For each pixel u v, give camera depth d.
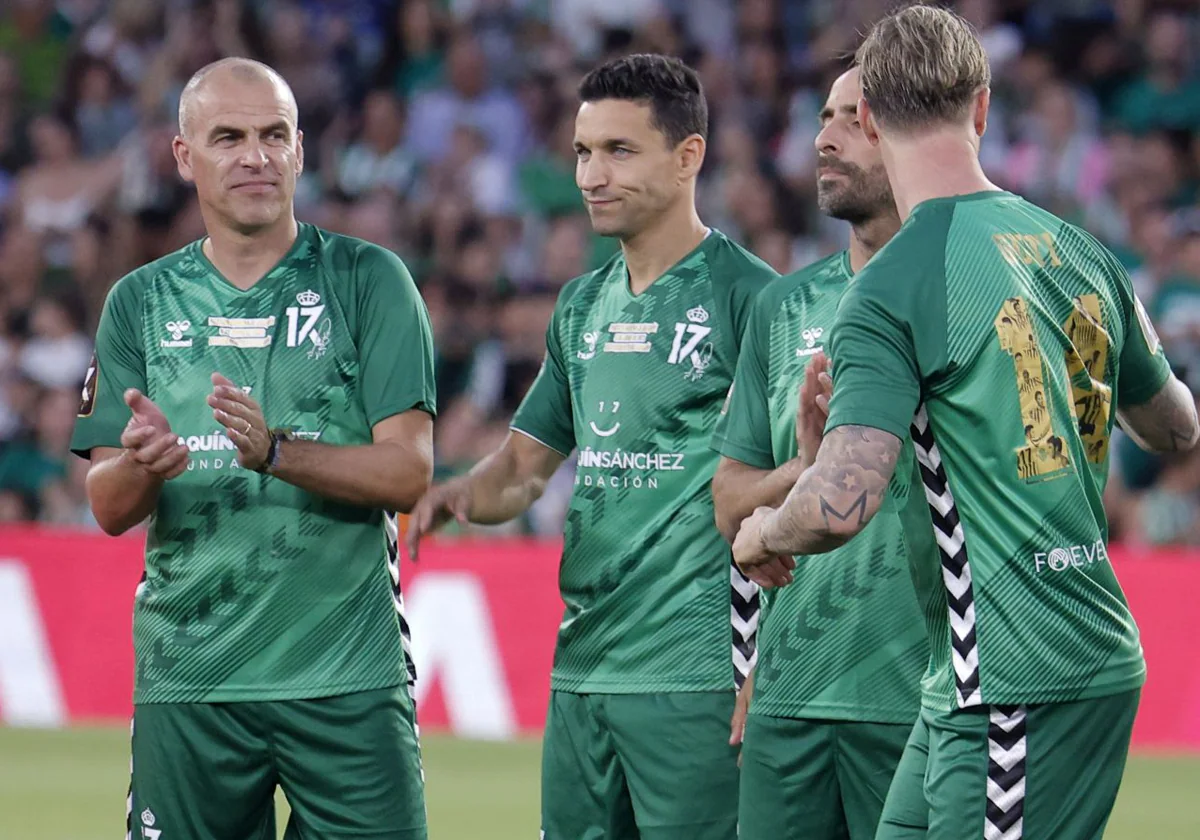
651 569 16.53
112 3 54.31
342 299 15.66
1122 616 12.00
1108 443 12.44
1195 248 42.28
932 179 12.16
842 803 15.27
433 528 16.89
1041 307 11.84
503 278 44.62
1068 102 46.06
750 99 48.88
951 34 12.20
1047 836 11.65
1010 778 11.58
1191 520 37.03
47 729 34.28
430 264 45.62
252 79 15.50
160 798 15.45
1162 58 47.72
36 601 35.16
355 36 52.16
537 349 42.25
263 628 15.27
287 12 52.25
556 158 48.62
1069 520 11.72
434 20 51.75
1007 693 11.55
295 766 15.42
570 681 17.02
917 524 12.09
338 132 50.56
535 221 47.28
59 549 35.16
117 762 31.12
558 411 17.75
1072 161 45.53
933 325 11.64
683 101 16.77
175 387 15.53
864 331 11.67
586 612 16.84
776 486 14.29
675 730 16.38
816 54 49.25
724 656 16.44
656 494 16.59
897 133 12.28
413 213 47.66
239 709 15.31
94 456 15.79
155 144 49.62
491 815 26.75
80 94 52.19
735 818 16.41
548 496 38.12
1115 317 12.33
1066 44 48.47
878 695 14.85
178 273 15.86
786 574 13.77
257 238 15.66
